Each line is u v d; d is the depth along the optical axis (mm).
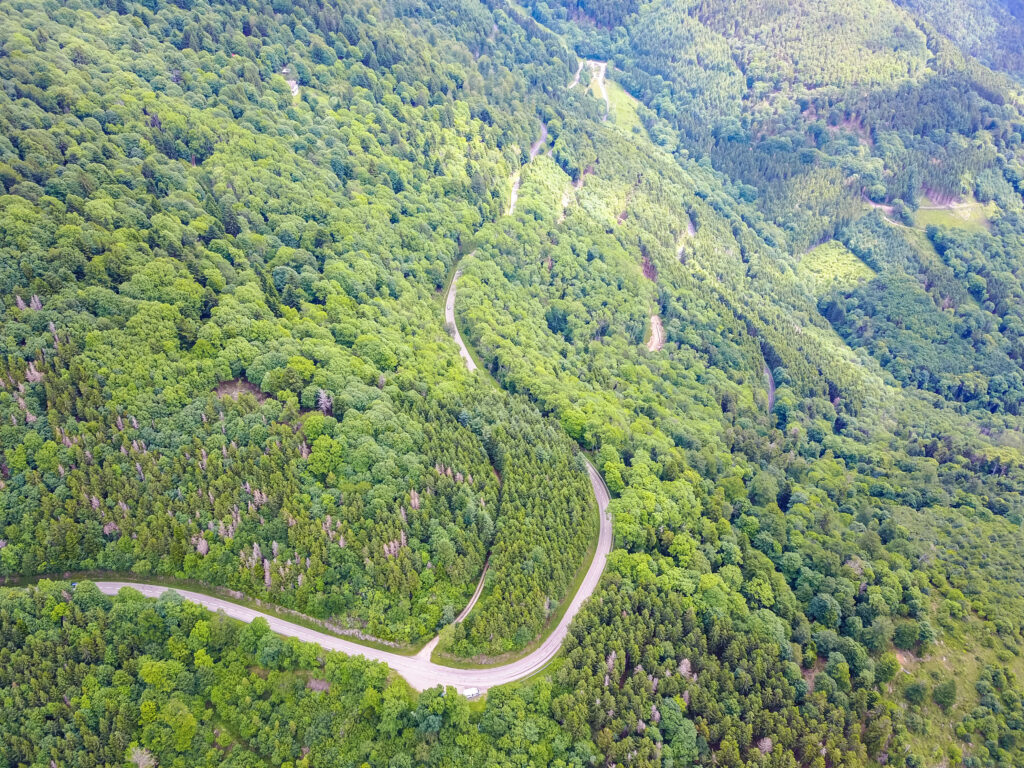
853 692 178250
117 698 148750
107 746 144250
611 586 181375
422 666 168875
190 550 169375
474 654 171125
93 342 180625
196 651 158125
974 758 173000
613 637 171000
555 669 171625
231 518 171375
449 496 188875
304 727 154500
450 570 176875
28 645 149375
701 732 161625
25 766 140250
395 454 187500
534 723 158375
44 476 166750
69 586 159625
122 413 176625
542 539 189000
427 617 171375
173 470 174625
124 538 167375
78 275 192500
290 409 189750
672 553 198250
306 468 181000
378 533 173125
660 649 171250
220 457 178500
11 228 187500
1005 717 181500
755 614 185750
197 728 151500
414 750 153500
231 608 170625
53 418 169375
